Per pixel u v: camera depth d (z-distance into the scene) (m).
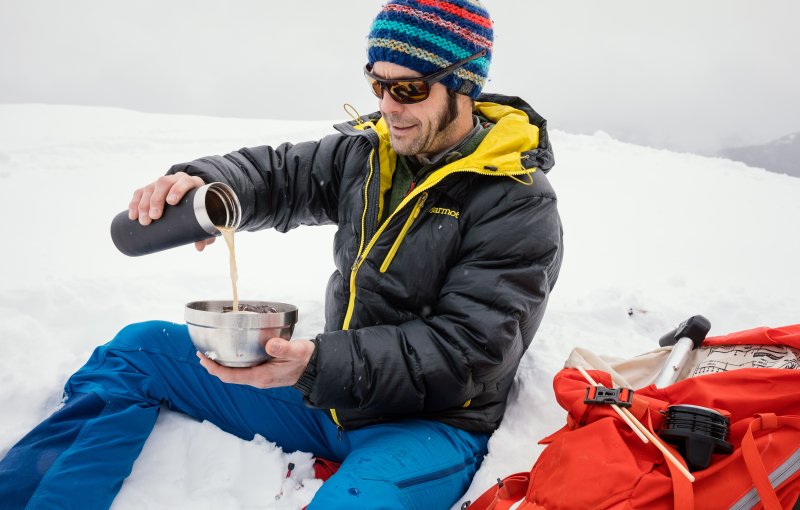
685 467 1.26
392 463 1.53
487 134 1.77
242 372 1.40
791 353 1.58
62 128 10.29
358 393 1.53
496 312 1.58
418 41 1.60
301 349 1.44
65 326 2.53
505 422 1.88
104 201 6.41
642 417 1.40
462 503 1.64
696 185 8.03
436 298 1.72
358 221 1.80
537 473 1.41
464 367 1.55
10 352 2.13
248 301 1.55
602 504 1.25
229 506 1.61
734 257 5.02
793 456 1.25
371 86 1.74
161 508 1.57
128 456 1.61
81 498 1.47
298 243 4.88
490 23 1.74
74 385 1.76
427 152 1.75
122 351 1.83
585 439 1.36
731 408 1.39
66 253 4.48
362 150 1.95
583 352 1.84
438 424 1.70
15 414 1.87
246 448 1.78
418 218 1.70
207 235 1.51
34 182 6.92
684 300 3.51
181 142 9.57
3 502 1.43
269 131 10.55
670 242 5.43
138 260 4.35
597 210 6.55
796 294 4.04
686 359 1.78
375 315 1.71
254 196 1.94
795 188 8.33
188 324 1.38
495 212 1.66
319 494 1.46
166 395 1.82
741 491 1.24
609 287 3.20
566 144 10.06
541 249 1.65
